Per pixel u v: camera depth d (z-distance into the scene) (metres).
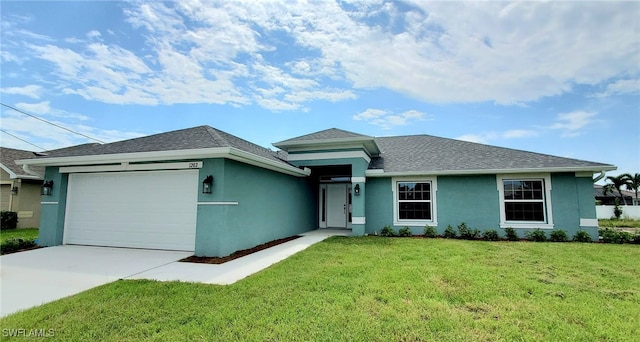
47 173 10.78
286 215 12.77
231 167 8.92
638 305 4.65
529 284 5.59
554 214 11.90
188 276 6.39
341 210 16.91
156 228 9.40
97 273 6.66
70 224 10.42
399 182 13.92
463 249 9.21
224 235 8.41
